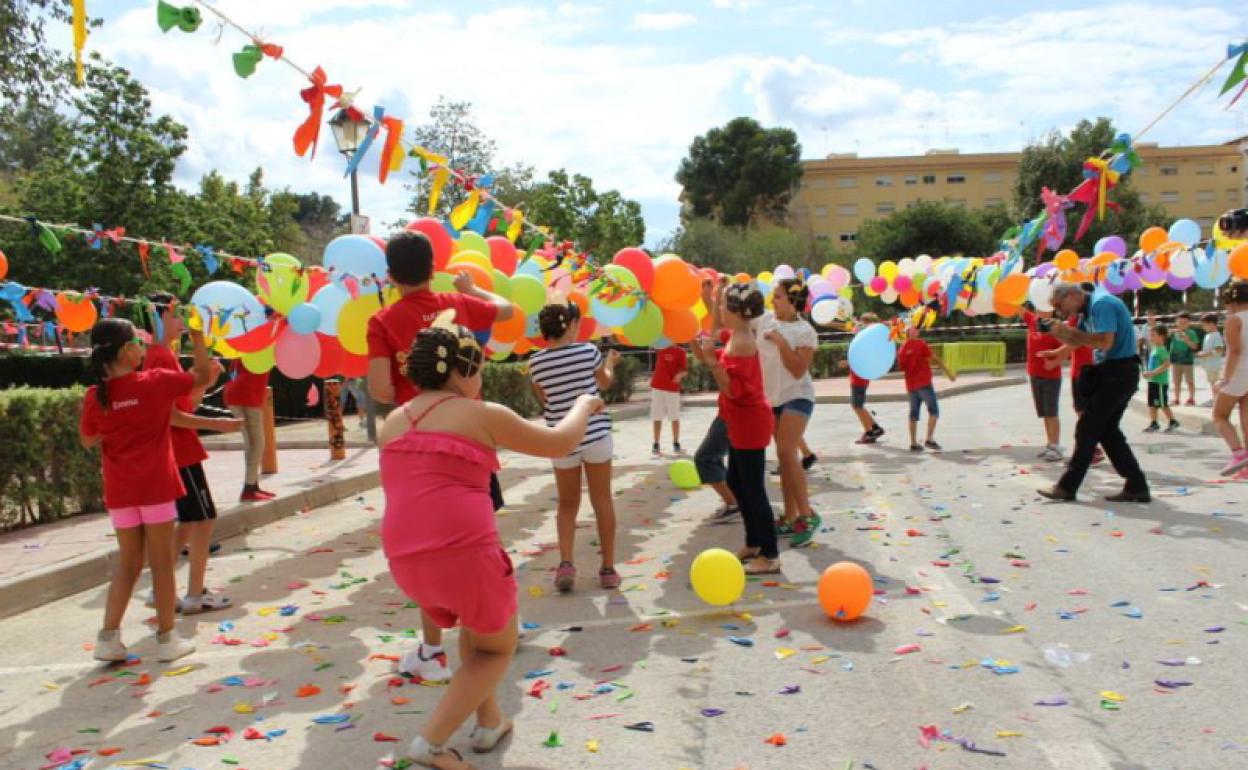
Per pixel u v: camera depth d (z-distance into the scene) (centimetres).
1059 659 416
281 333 722
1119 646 430
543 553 683
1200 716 353
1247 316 820
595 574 612
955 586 541
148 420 468
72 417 849
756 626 486
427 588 306
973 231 4481
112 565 675
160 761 354
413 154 564
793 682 405
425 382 319
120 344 463
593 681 417
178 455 561
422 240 427
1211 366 1502
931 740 342
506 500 934
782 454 654
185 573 676
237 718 395
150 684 443
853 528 711
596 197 2831
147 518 470
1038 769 317
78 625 553
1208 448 1075
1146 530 654
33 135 2700
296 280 693
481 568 304
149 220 2159
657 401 1234
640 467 1123
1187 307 4075
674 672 424
